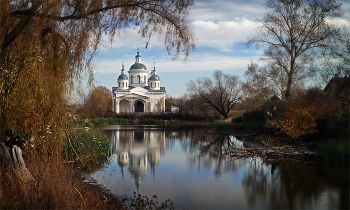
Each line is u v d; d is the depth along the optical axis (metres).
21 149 6.01
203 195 8.16
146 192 8.41
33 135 5.98
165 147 18.39
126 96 77.56
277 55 22.81
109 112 57.34
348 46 15.38
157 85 82.31
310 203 7.60
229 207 7.29
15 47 6.03
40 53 5.87
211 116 57.12
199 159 14.00
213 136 26.08
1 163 5.70
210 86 53.09
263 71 23.70
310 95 17.89
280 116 20.73
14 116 6.07
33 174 6.03
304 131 16.69
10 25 5.83
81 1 6.23
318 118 16.47
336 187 9.02
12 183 5.38
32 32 5.90
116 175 10.35
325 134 16.47
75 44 6.39
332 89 15.52
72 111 6.49
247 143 19.41
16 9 5.94
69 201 5.24
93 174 9.96
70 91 6.44
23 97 5.94
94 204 5.85
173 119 55.84
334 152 13.24
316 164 12.63
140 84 84.62
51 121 5.96
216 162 13.23
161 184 9.30
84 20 6.45
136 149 17.34
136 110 85.44
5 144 6.05
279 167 12.05
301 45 21.98
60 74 6.27
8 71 5.66
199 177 10.26
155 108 79.62
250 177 10.28
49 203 4.93
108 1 6.48
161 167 11.99
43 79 5.88
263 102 24.67
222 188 8.94
